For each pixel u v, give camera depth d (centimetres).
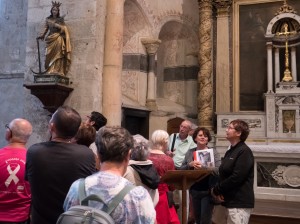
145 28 916
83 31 682
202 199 443
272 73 962
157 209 349
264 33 987
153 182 283
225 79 1011
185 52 1055
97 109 670
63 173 228
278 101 877
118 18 692
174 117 980
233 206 360
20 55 870
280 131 868
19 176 276
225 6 1025
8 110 864
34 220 230
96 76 671
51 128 246
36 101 717
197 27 1048
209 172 382
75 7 691
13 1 889
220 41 1027
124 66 902
